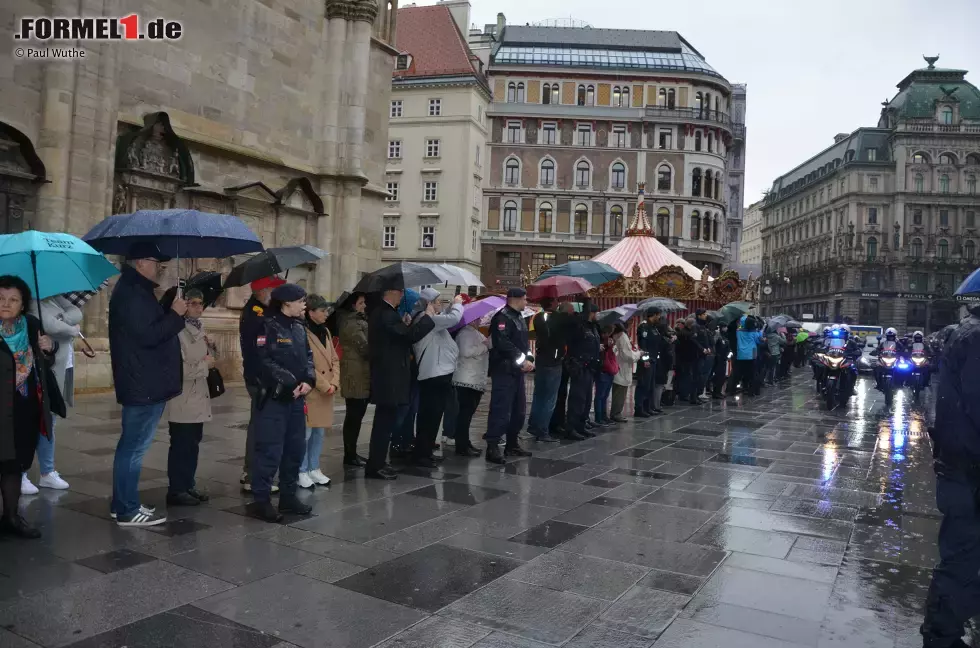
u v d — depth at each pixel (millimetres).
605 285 23500
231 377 15758
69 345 6641
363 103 18828
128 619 3848
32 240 5031
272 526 5613
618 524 6000
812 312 98562
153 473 7258
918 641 3893
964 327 3697
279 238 17344
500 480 7531
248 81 16391
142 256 5285
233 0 15898
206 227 5562
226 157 15789
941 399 3744
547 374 9984
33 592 4164
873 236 86812
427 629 3855
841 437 11234
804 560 5207
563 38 63844
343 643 3656
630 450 9602
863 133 88062
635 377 13148
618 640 3805
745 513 6477
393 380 7234
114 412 10711
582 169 60469
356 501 6473
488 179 60344
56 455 7770
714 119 61344
